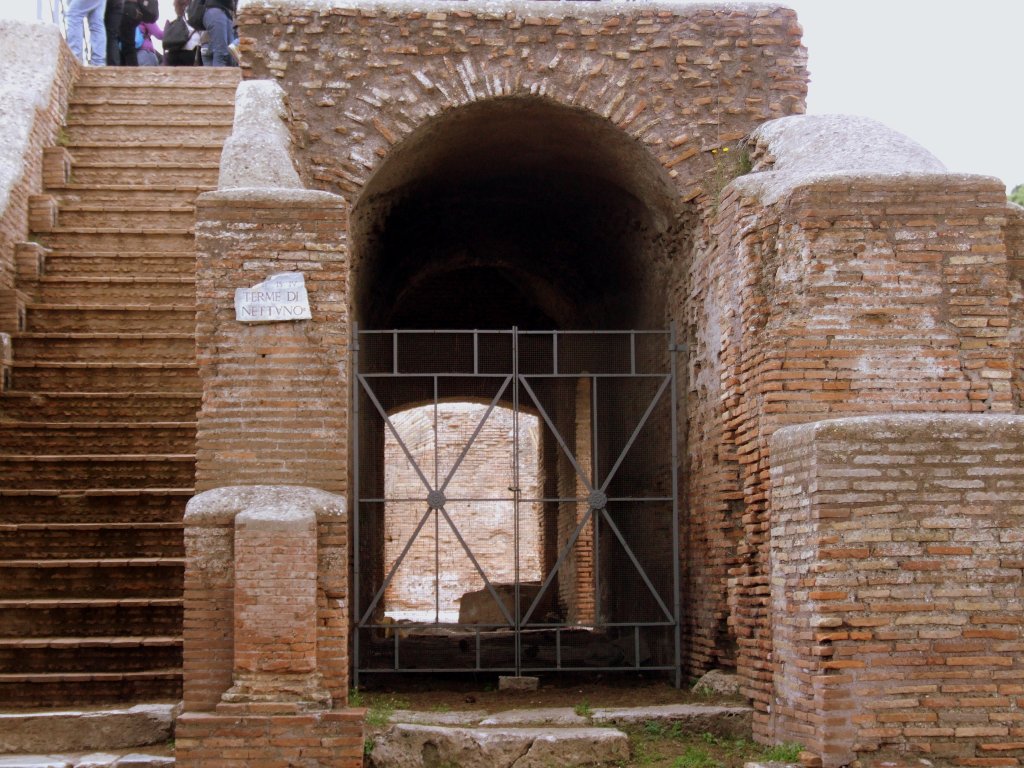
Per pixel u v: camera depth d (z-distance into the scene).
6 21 14.80
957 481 7.88
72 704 9.02
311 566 8.24
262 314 8.85
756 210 9.37
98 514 10.52
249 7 10.59
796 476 8.20
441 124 10.82
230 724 7.92
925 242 8.84
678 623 10.53
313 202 8.99
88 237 13.20
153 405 11.58
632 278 13.10
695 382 10.73
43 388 11.72
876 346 8.75
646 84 10.77
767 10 10.90
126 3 17.72
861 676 7.71
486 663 12.05
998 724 7.71
